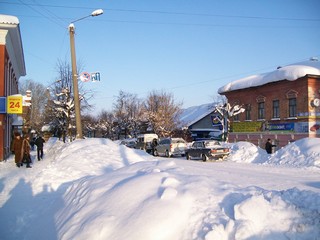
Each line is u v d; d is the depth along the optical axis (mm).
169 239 4625
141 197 5609
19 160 16250
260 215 4531
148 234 4684
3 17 19438
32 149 32188
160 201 5234
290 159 18234
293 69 27828
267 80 30766
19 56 27938
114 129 61781
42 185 10633
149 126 54406
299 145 18906
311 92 27281
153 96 54438
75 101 20031
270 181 10242
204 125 55656
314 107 27359
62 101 33469
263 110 32594
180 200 5191
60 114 35750
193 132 55219
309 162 16828
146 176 6336
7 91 22359
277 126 30422
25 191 10219
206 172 10461
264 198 4895
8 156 23719
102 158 13508
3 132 20047
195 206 5047
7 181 12062
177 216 4887
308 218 4500
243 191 5520
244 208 4582
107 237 4949
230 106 35875
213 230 4348
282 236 4352
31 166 16672
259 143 32625
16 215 7773
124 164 13320
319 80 27578
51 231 6117
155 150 31047
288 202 4762
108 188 6574
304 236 4344
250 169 15828
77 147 16500
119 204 5641
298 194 4996
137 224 4895
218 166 17406
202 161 22578
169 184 5781
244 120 35156
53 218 6863
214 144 23219
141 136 36375
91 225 5309
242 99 35625
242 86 34562
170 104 53219
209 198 5238
